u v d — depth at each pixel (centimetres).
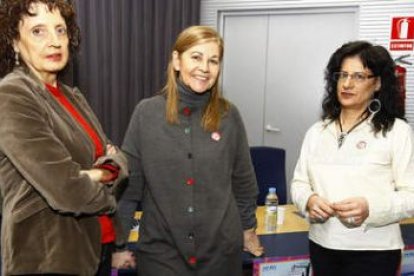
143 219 162
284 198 292
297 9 415
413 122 384
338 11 404
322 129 171
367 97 158
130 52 385
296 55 427
